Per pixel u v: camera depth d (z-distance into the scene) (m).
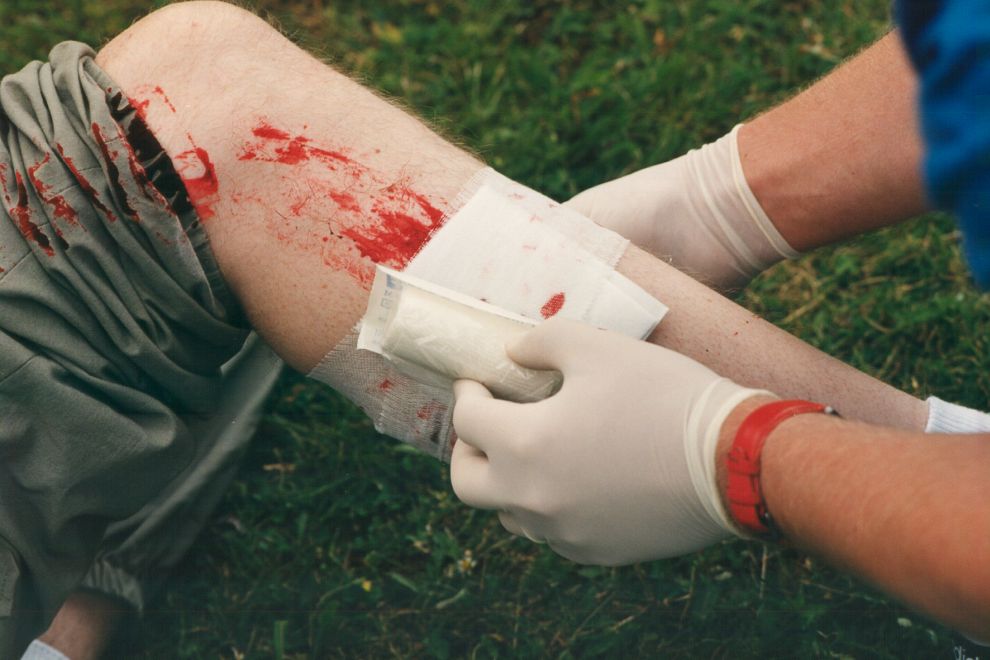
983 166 0.57
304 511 2.03
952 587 0.80
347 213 1.32
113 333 1.27
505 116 2.51
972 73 0.56
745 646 1.83
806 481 0.93
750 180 1.56
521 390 1.26
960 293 2.24
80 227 1.22
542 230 1.32
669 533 1.16
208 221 1.32
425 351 1.26
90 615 1.74
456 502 2.02
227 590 1.93
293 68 1.39
